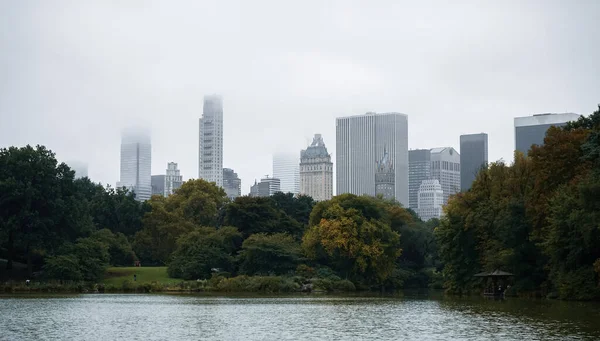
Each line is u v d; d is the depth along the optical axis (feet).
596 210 252.62
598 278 267.18
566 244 269.64
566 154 292.61
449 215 363.35
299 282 433.48
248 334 180.96
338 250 455.22
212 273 447.01
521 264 316.60
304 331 187.01
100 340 170.09
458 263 359.05
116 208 555.69
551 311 230.89
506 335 170.91
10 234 415.64
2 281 410.52
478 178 363.97
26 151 428.97
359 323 206.18
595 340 159.74
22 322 210.18
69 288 405.80
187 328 195.21
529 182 327.06
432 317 221.46
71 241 452.35
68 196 436.35
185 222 549.13
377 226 455.22
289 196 593.01
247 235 500.74
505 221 312.09
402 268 533.96
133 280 431.84
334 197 483.10
